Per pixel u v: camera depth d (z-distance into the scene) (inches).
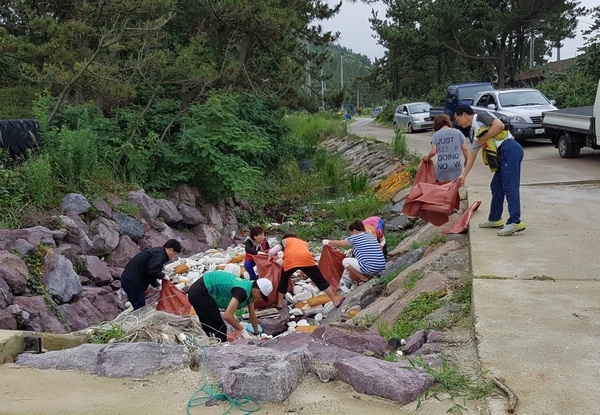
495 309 207.5
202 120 607.8
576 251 272.8
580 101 932.6
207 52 753.6
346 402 153.9
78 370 179.8
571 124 557.6
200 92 638.5
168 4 557.9
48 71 506.0
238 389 157.2
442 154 347.6
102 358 179.3
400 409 150.1
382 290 319.3
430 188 333.1
